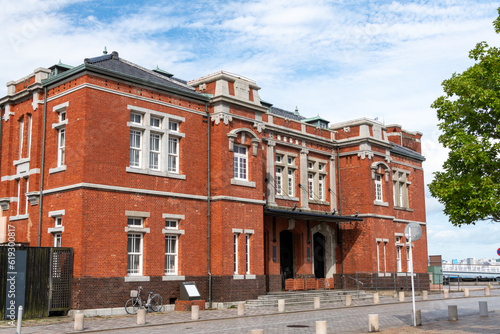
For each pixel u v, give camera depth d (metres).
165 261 23.19
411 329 16.05
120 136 21.95
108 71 21.64
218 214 24.67
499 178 14.11
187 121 24.66
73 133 21.27
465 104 14.41
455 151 14.36
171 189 23.53
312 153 33.69
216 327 16.77
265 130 30.20
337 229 34.34
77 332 15.75
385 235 34.53
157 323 17.94
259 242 26.08
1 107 26.19
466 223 14.70
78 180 20.62
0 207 25.14
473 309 23.55
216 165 25.14
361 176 33.94
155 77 25.09
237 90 26.14
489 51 14.82
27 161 23.66
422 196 40.62
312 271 32.19
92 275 20.16
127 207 21.75
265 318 19.75
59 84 22.50
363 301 28.48
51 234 21.75
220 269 24.20
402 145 41.31
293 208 29.66
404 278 35.56
